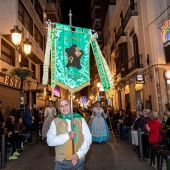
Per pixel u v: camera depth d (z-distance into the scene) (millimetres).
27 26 17391
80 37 3998
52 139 3156
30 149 9375
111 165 6695
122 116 15102
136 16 16578
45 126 10172
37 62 20812
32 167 6617
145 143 7645
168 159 5168
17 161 7332
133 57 17406
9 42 14227
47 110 11969
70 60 3809
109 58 31562
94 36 4109
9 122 8586
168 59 11844
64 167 3203
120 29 22344
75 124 3336
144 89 15930
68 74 3734
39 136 12359
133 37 18453
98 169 6301
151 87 14391
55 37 3789
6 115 13141
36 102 21094
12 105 14273
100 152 8586
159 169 5957
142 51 15867
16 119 10375
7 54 14281
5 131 7871
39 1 22266
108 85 4090
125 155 8023
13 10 13539
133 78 18375
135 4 16984
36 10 20844
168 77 12141
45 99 24875
